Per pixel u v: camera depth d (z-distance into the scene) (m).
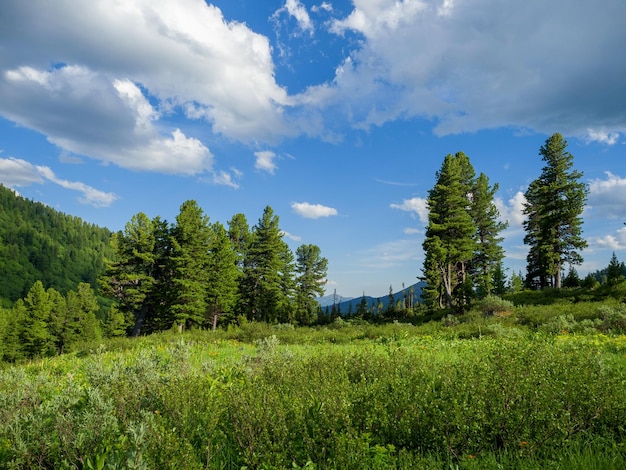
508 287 64.94
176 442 3.48
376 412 4.27
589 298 34.69
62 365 14.05
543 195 50.34
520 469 3.39
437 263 48.50
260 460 3.61
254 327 26.27
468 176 60.03
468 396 4.32
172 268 46.59
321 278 75.44
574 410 4.26
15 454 3.65
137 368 6.27
